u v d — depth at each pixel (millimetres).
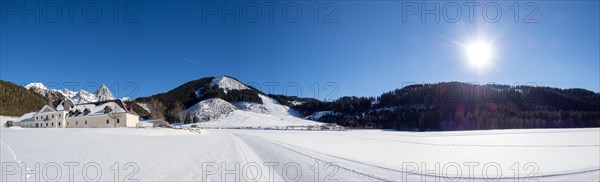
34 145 18469
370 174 12672
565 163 17562
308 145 27672
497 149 27766
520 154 22953
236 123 135125
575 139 42969
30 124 76688
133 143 22344
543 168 15445
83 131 41031
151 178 9805
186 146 20812
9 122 76812
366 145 30797
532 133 60562
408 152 23875
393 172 13305
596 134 54969
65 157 13195
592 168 15320
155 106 101500
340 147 26719
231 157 15664
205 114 155875
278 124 136125
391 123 133250
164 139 29016
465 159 19344
